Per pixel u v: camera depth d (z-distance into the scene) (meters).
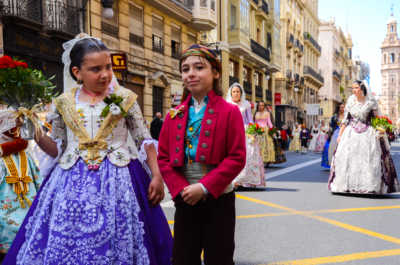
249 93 30.25
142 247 2.48
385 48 149.75
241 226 4.82
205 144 2.28
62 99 2.65
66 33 12.54
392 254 3.79
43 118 3.07
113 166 2.58
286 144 26.44
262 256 3.71
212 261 2.30
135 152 2.78
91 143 2.57
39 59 11.93
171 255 2.67
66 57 2.68
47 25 12.28
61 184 2.52
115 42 15.64
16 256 2.53
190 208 2.34
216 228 2.29
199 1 21.02
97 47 2.59
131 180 2.62
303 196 6.99
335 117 11.23
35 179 4.01
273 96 36.81
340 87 75.06
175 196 2.30
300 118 45.62
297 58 46.25
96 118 2.61
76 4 13.55
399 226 4.86
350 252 3.84
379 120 6.94
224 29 25.27
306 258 3.66
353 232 4.58
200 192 2.16
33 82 2.74
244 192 7.47
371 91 7.06
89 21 14.01
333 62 67.56
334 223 4.98
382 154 7.04
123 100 2.68
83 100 2.67
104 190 2.48
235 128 2.28
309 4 51.94
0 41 10.53
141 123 2.73
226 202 2.33
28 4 11.60
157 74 18.09
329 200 6.60
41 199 2.60
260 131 7.76
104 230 2.37
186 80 2.34
